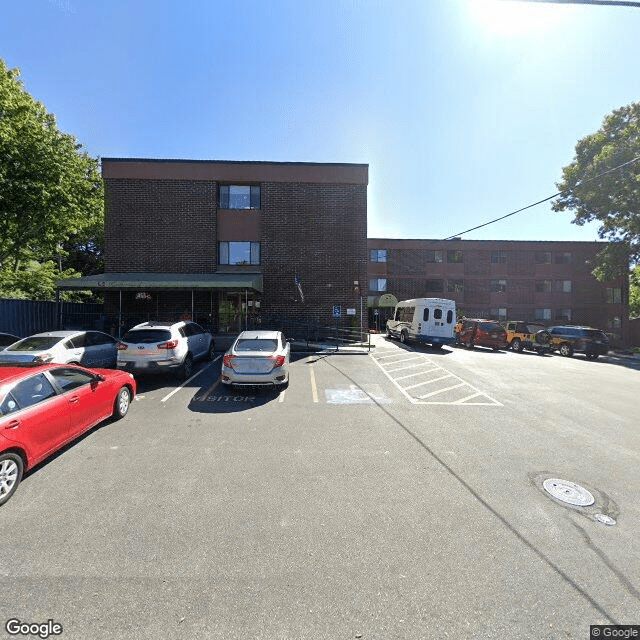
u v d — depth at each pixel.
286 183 19.14
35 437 4.17
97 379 5.68
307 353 14.80
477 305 35.06
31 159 13.30
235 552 2.94
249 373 7.92
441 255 35.44
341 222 19.22
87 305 18.39
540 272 35.28
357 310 19.00
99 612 2.35
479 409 7.24
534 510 3.61
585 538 3.17
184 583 2.60
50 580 2.61
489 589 2.58
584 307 35.06
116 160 18.53
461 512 3.56
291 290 19.00
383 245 35.22
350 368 11.55
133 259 18.52
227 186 19.17
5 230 14.38
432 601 2.47
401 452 5.04
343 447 5.20
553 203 24.44
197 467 4.52
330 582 2.63
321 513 3.53
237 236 18.97
